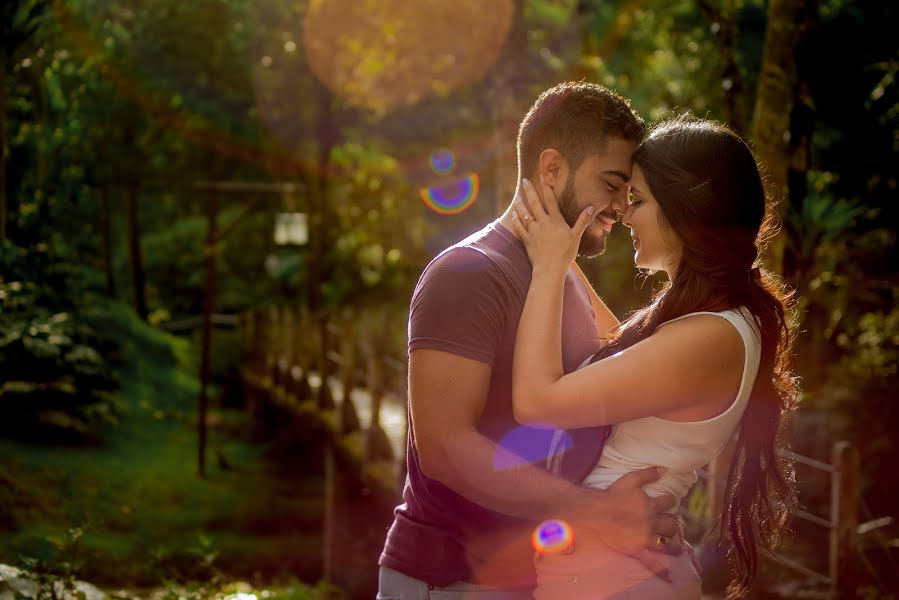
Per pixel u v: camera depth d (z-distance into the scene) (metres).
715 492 4.99
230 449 10.56
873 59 7.69
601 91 2.34
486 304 2.19
